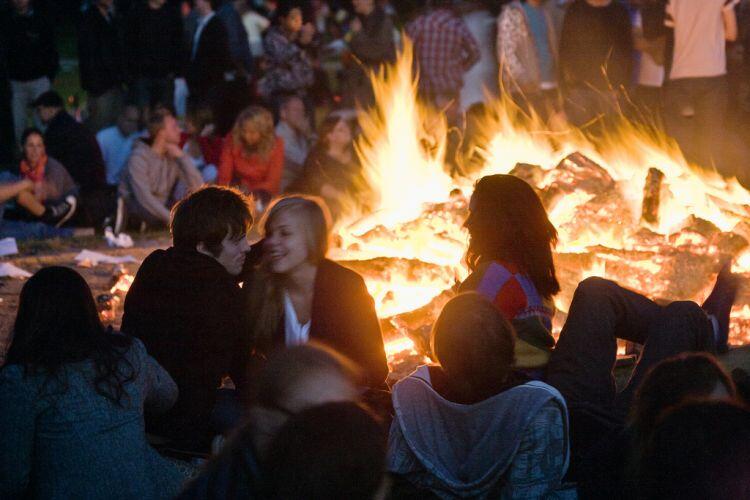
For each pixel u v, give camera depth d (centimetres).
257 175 1257
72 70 2448
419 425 468
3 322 817
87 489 445
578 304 537
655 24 1377
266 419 294
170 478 471
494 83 1552
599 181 826
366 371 520
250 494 293
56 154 1293
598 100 1437
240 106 1551
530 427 432
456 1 1551
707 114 1355
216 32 1578
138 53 1612
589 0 1427
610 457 403
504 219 535
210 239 553
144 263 561
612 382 534
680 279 779
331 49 2228
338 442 255
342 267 530
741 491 317
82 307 455
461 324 450
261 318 535
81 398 448
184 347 538
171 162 1248
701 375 360
